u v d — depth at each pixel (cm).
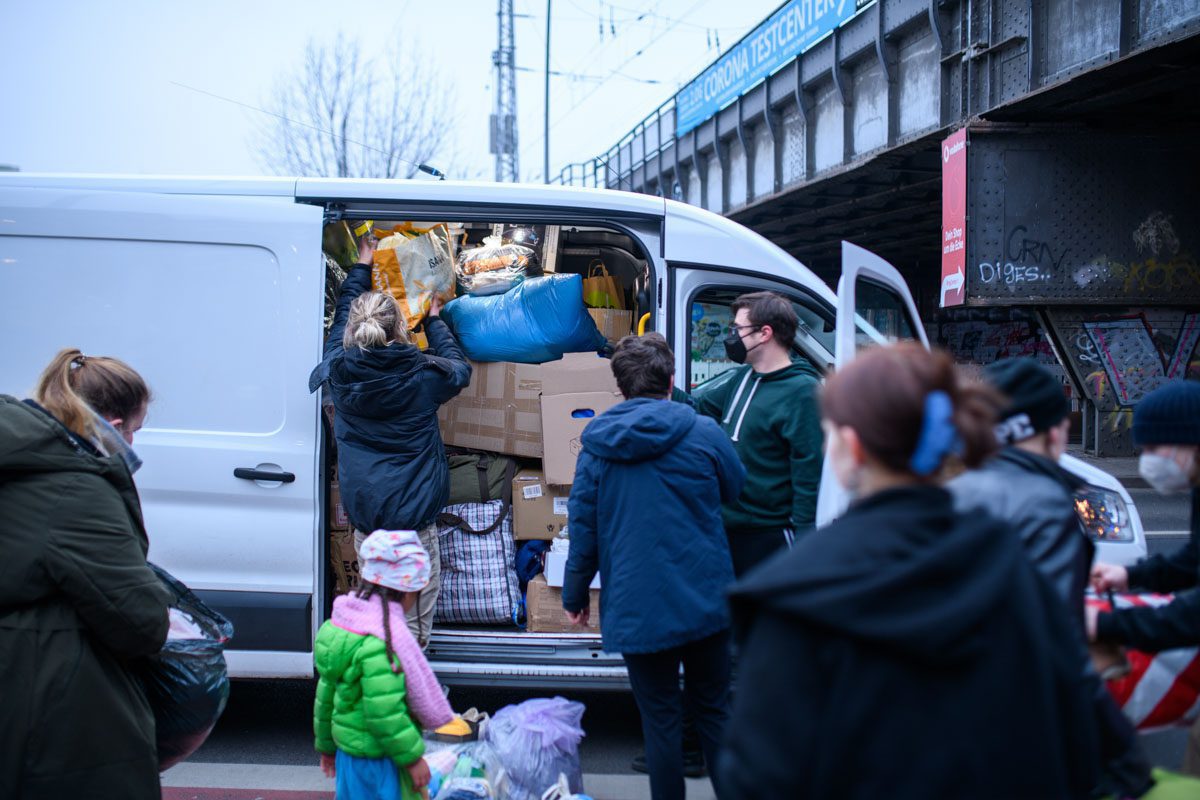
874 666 133
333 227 475
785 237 2266
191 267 423
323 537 425
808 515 365
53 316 419
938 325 2714
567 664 425
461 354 439
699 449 321
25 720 233
